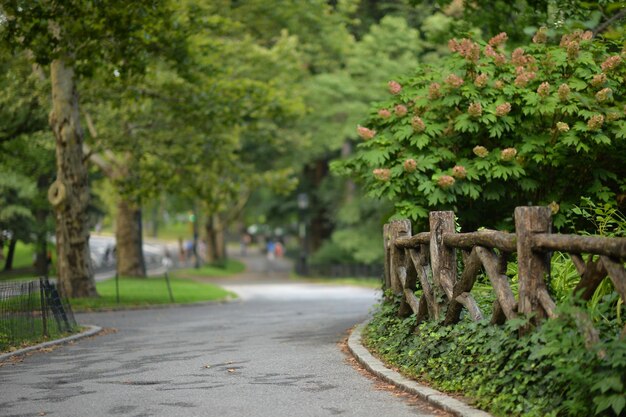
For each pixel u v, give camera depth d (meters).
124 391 9.88
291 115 34.00
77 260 28.42
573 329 6.94
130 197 37.22
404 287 12.12
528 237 7.64
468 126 13.41
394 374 9.99
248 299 36.22
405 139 14.21
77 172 28.23
